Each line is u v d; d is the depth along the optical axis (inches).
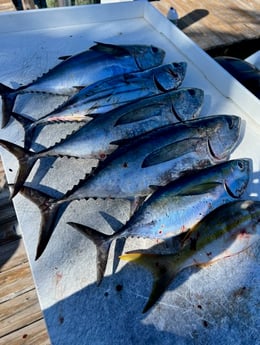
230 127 29.9
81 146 29.9
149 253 24.2
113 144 29.8
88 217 27.6
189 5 70.3
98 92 33.2
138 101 31.7
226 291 23.7
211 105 35.4
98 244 24.2
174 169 27.6
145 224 25.1
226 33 62.8
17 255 32.5
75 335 22.1
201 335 22.1
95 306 23.3
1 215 35.3
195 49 39.4
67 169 30.7
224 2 72.1
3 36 43.3
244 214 23.8
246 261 24.9
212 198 25.7
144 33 45.6
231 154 30.8
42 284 24.0
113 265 24.9
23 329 28.6
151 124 31.0
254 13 69.0
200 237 23.9
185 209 25.2
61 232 26.6
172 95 32.1
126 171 27.2
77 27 45.9
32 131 32.5
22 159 28.9
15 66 39.9
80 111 33.1
